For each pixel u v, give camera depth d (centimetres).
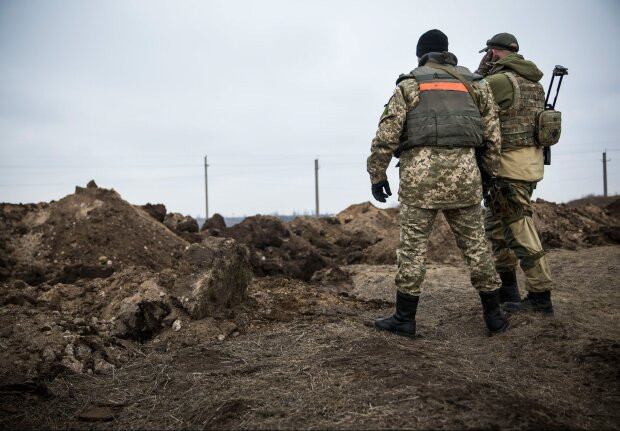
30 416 303
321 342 399
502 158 464
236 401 288
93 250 909
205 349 400
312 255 880
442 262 918
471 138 399
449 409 261
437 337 423
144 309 448
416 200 404
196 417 284
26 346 384
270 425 259
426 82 405
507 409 260
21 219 998
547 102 489
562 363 349
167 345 421
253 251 855
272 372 335
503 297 500
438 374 307
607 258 752
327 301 552
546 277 445
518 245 455
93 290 516
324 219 1410
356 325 444
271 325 471
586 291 585
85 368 373
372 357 346
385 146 405
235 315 489
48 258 896
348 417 260
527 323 420
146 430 279
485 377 318
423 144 398
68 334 400
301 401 283
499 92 462
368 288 721
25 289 554
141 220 1002
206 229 1248
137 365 379
